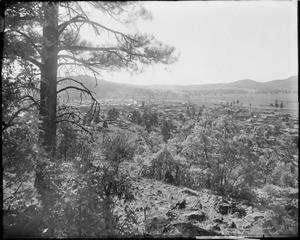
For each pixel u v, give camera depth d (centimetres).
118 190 579
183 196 1180
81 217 421
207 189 1906
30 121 490
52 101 786
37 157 466
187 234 593
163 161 1928
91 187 471
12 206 435
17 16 492
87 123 1036
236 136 2180
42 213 404
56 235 382
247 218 883
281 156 2153
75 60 943
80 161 527
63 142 920
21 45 501
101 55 1012
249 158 2056
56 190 466
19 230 361
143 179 1537
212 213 969
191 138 2242
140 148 2198
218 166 2003
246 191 1798
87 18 905
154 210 793
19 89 516
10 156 457
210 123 2398
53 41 796
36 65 752
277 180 2017
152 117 7519
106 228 443
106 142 914
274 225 667
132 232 498
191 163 2219
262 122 6869
